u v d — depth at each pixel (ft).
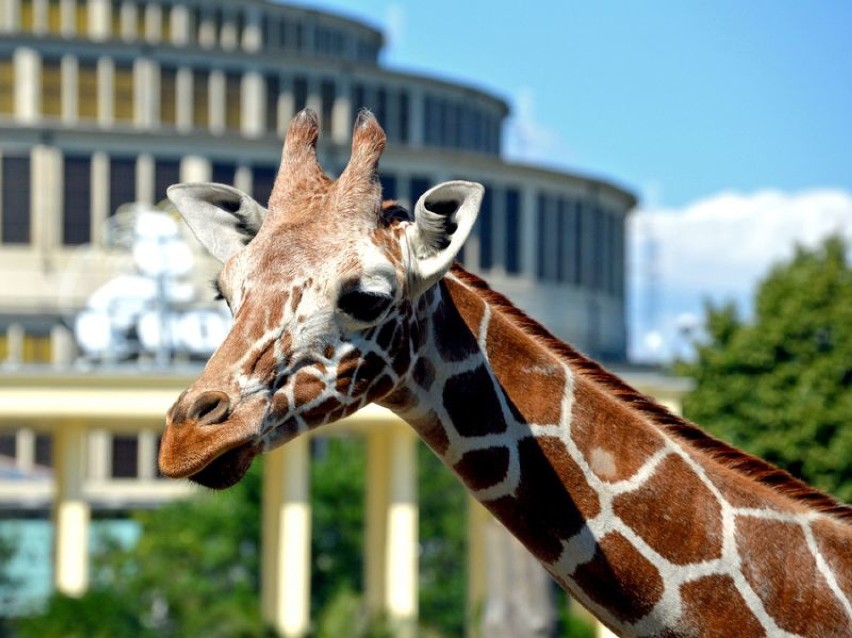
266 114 272.92
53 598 128.26
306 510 150.20
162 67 270.26
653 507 22.48
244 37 296.71
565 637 134.51
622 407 22.90
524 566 74.54
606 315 287.48
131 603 131.03
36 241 253.24
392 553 152.87
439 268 21.49
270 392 21.02
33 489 255.70
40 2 284.41
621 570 22.40
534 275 270.05
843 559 22.74
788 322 146.72
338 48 310.45
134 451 266.36
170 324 150.82
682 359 162.09
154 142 253.85
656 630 22.52
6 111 267.39
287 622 148.56
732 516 22.65
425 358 22.16
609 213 289.33
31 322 251.80
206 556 186.09
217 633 133.18
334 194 21.77
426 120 284.82
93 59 269.23
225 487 20.99
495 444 22.45
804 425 143.23
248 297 21.34
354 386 21.35
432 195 21.44
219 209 22.84
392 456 153.17
